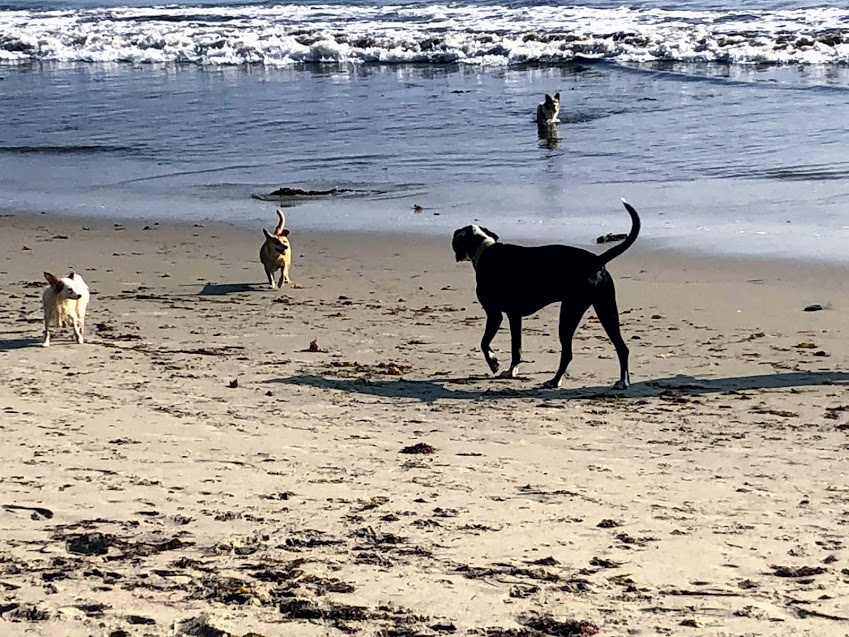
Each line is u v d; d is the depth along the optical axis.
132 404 8.51
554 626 4.25
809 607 4.48
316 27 44.53
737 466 6.99
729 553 5.23
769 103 25.98
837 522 5.77
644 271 13.72
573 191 18.50
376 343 10.94
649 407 8.69
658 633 4.20
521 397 9.09
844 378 9.34
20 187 20.78
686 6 45.38
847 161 19.42
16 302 12.70
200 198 19.25
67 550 5.12
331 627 4.21
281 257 13.31
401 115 27.14
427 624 4.26
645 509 5.99
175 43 41.62
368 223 16.89
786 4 43.81
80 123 27.98
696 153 21.00
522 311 9.69
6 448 7.02
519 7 48.28
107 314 12.16
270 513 5.76
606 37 37.16
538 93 29.61
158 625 4.20
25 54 42.62
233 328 11.54
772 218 15.98
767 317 11.54
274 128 26.12
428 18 46.16
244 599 4.49
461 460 7.08
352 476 6.60
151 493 6.08
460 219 16.89
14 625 4.20
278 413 8.38
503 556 5.11
